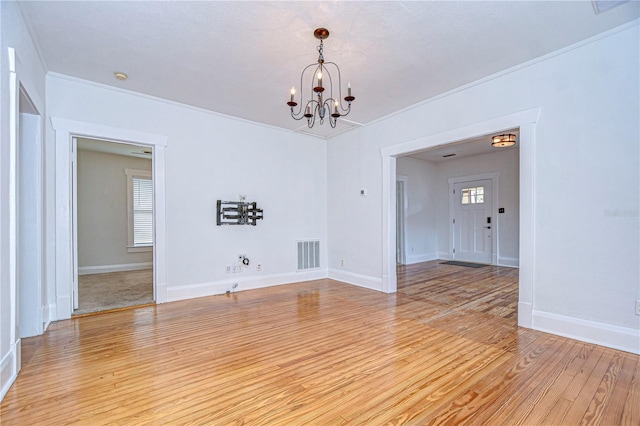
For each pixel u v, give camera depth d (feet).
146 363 7.45
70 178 11.15
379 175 15.14
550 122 9.32
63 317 10.69
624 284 8.06
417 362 7.48
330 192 18.17
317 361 7.56
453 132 11.85
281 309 11.91
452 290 14.99
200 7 7.26
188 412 5.59
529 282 9.71
